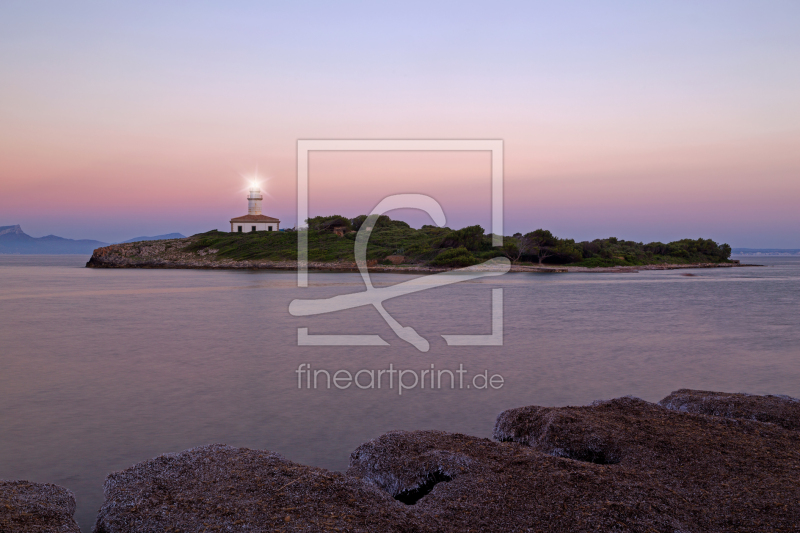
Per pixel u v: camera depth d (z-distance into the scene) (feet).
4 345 83.66
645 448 25.14
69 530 18.06
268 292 203.72
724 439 26.32
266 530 17.25
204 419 44.45
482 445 25.81
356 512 18.69
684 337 89.76
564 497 20.13
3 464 34.94
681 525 18.33
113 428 42.11
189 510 18.49
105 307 148.36
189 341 87.92
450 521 18.79
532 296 183.32
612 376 59.57
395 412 46.34
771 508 19.57
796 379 57.72
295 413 46.09
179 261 437.58
